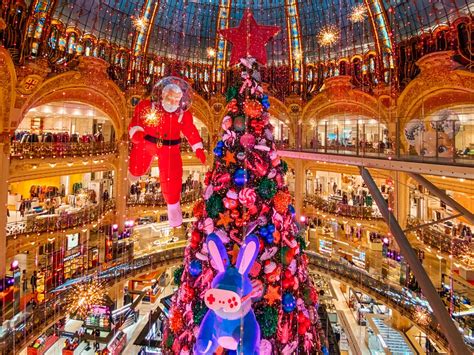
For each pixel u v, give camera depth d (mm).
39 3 16141
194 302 4879
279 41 24781
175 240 25844
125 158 22531
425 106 18781
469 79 16250
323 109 24141
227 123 4898
